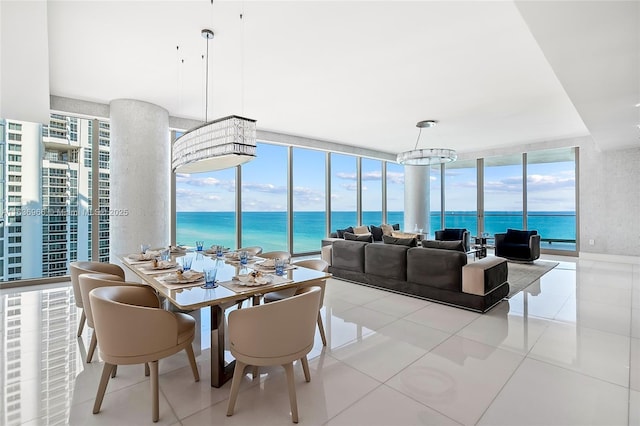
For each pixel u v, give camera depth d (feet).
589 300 12.92
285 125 20.77
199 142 8.64
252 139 8.15
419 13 8.82
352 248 15.80
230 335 5.88
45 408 6.01
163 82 13.52
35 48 8.41
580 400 6.19
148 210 15.69
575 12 6.96
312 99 15.74
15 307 11.83
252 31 9.68
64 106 14.97
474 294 11.50
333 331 9.80
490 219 32.68
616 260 22.04
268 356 5.64
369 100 15.85
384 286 14.37
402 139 24.91
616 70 9.78
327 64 11.93
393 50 10.88
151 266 9.03
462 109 17.26
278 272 8.09
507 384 6.79
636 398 6.24
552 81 13.52
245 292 6.47
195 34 9.83
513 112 17.75
